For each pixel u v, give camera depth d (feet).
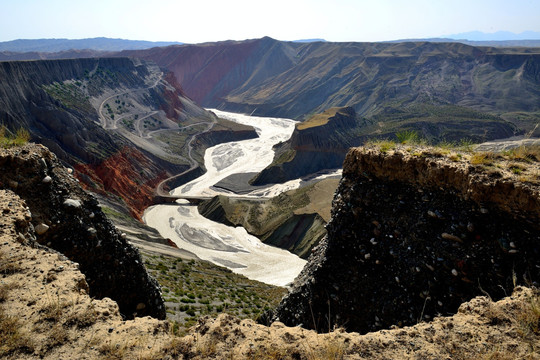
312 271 50.14
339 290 44.16
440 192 38.06
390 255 40.50
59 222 41.75
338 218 48.16
